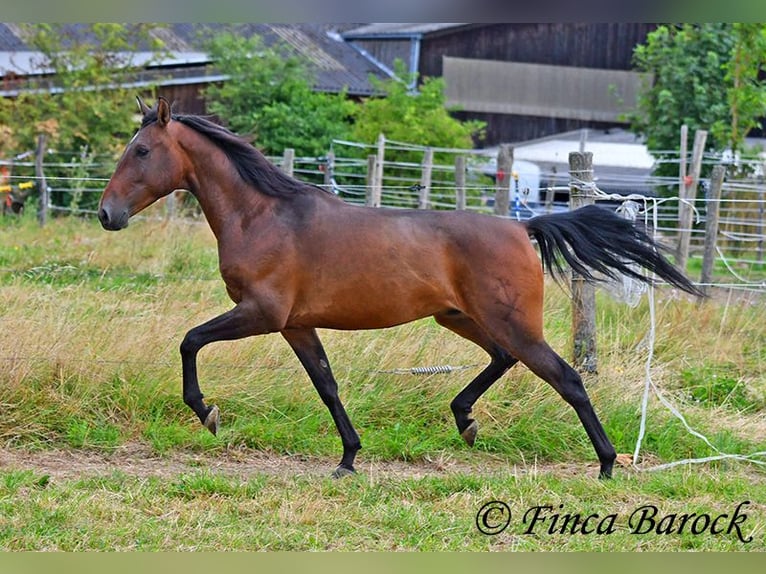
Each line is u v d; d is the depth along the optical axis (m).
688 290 9.52
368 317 9.22
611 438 10.70
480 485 9.12
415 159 29.27
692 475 9.54
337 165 25.75
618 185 28.33
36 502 8.14
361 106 32.31
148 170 9.16
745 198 24.56
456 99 41.94
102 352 10.84
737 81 29.42
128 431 10.27
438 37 41.59
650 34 31.44
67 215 25.95
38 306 12.40
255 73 31.64
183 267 17.00
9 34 33.22
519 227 9.33
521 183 28.72
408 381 11.05
